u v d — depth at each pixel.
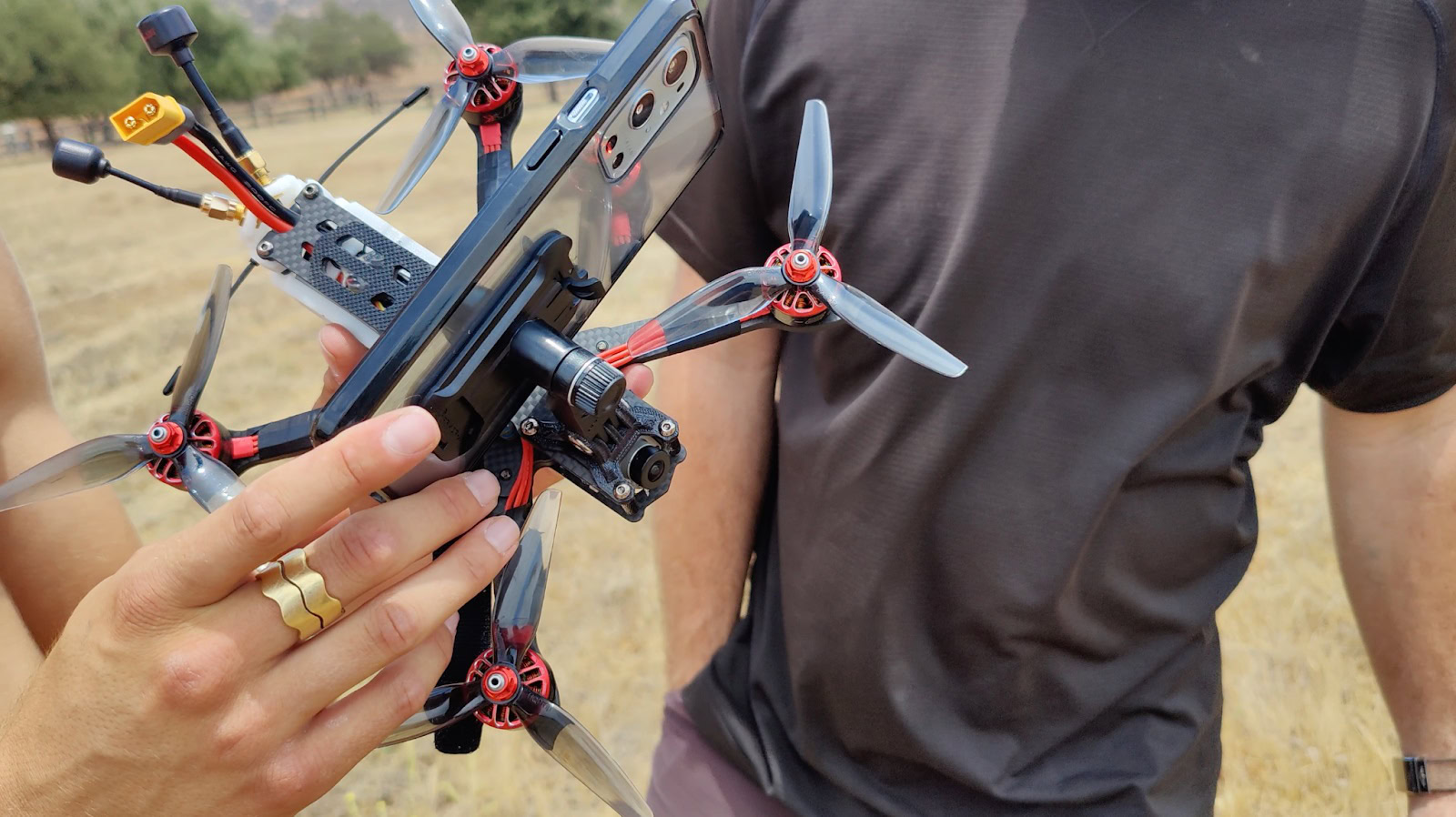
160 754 0.74
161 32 0.78
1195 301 1.16
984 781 1.38
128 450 0.83
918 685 1.39
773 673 1.54
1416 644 1.36
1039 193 1.18
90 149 0.77
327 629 0.76
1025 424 1.25
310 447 0.86
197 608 0.72
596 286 0.88
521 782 3.34
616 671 3.88
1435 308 1.18
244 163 0.83
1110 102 1.16
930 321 1.25
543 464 0.88
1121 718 1.39
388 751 3.52
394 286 0.86
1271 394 1.31
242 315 8.81
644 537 4.75
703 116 0.95
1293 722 3.36
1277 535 4.32
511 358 0.81
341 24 37.19
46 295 10.37
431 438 0.69
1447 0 1.08
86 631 0.74
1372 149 1.11
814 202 0.91
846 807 1.49
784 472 1.48
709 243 1.50
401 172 0.91
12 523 1.22
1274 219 1.14
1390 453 1.33
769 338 1.62
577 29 30.12
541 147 0.79
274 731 0.75
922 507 1.30
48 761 0.76
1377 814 3.04
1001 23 1.19
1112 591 1.31
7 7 29.23
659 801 1.64
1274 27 1.12
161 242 13.20
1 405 1.20
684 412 1.62
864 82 1.27
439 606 0.76
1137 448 1.21
